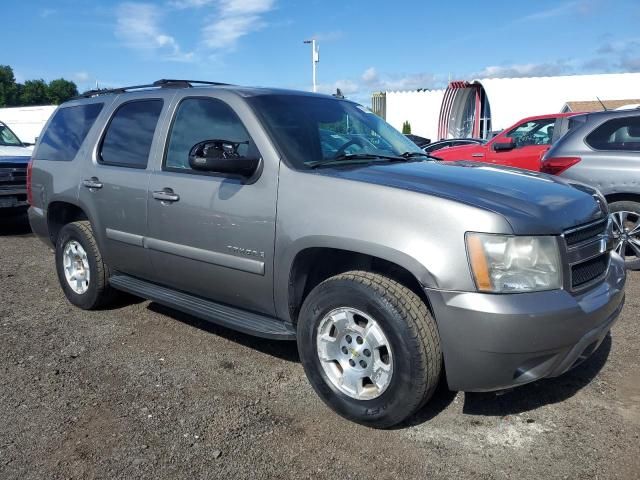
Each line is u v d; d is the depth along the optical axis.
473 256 2.82
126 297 5.45
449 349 2.91
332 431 3.23
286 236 3.41
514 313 2.76
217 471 2.89
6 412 3.46
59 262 5.34
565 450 3.02
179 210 4.01
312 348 3.36
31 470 2.91
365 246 3.06
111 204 4.58
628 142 6.06
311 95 4.37
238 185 3.68
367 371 3.18
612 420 3.29
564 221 3.04
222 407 3.50
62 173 5.13
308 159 3.62
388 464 2.93
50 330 4.79
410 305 2.97
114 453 3.04
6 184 8.85
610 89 25.78
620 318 4.82
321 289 3.30
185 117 4.21
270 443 3.12
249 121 3.76
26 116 21.34
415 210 2.99
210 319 3.92
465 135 30.47
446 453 3.02
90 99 5.25
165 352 4.32
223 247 3.77
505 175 3.60
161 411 3.46
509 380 2.90
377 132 4.38
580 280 3.11
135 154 4.49
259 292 3.67
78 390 3.73
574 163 6.27
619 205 6.06
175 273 4.20
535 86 26.23
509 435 3.17
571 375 3.84
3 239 8.77
